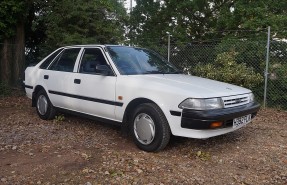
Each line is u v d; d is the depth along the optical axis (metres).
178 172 4.24
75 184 3.85
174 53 10.67
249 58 9.46
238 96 4.99
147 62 5.95
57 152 4.91
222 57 9.50
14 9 10.20
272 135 6.03
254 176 4.18
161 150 4.95
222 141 5.56
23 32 11.29
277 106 8.78
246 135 5.98
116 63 5.56
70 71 6.23
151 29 13.55
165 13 13.05
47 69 6.85
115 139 5.61
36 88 7.07
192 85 4.91
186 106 4.52
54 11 10.86
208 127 4.48
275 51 9.04
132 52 6.04
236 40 9.75
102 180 3.97
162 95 4.75
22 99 9.95
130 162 4.52
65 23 10.96
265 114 7.89
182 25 12.86
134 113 5.06
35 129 6.21
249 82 8.87
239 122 4.93
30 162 4.50
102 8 11.24
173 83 4.96
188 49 10.53
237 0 11.49
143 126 4.94
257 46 9.28
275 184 3.97
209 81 5.45
